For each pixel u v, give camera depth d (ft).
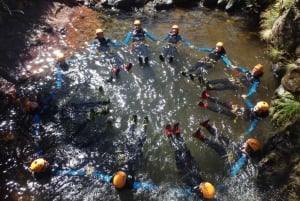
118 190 18.45
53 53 26.25
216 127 22.09
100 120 22.03
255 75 25.07
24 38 26.45
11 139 20.54
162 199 18.28
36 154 19.98
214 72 25.77
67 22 29.30
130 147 20.62
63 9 30.42
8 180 18.63
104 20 30.60
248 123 22.44
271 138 20.84
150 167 19.71
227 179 19.39
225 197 18.54
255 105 23.52
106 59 26.27
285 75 23.70
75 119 21.99
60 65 25.34
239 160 20.22
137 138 21.11
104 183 18.76
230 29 30.42
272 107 22.90
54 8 29.96
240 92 24.48
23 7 28.40
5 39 25.80
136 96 23.70
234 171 19.74
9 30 26.48
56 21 28.96
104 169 19.48
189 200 18.25
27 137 20.77
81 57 26.30
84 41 27.81
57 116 22.08
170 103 23.39
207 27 30.58
